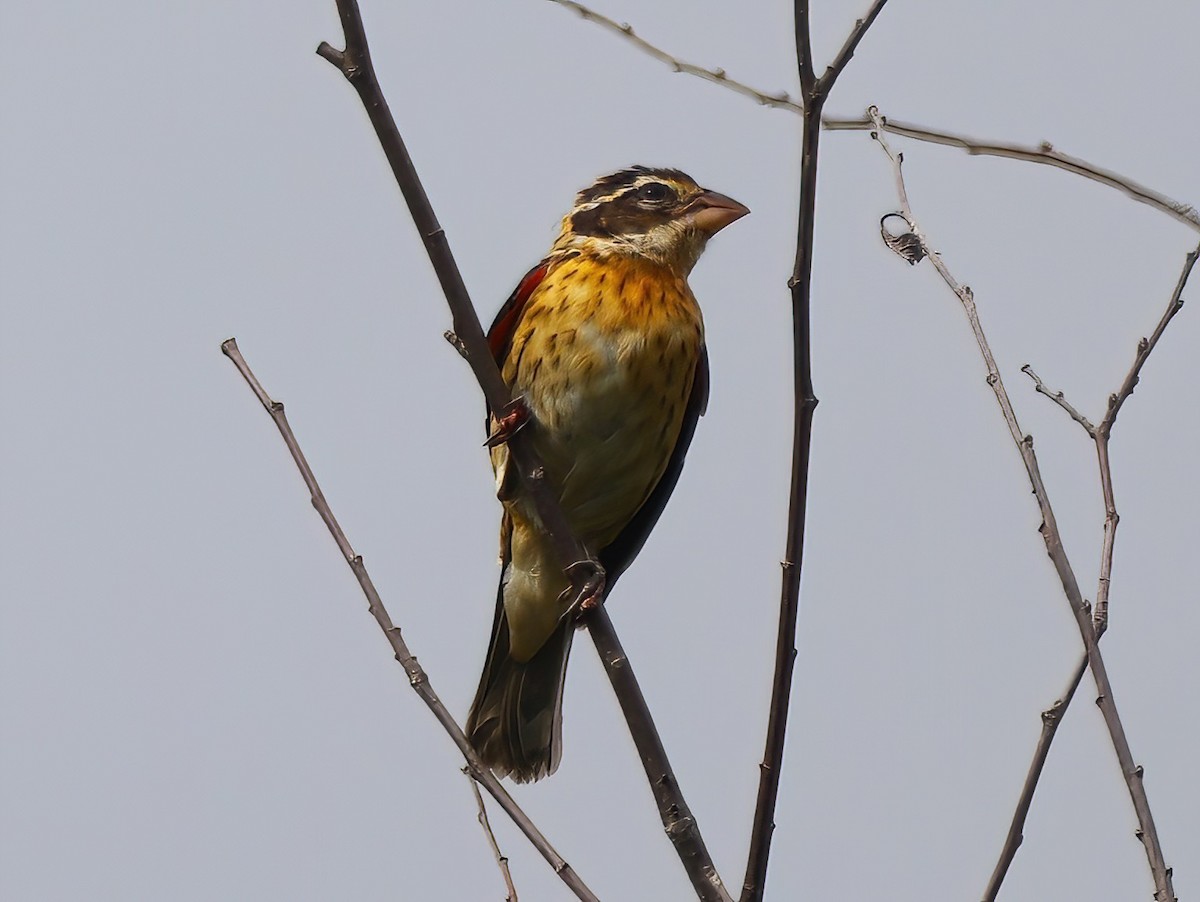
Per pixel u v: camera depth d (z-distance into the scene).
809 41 6.77
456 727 7.75
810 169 6.84
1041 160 7.69
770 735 7.21
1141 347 7.67
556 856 7.44
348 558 8.12
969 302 7.57
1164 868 6.56
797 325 7.02
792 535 7.17
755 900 7.18
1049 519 7.23
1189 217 7.59
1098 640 7.07
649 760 8.02
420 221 8.37
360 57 8.00
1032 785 7.12
